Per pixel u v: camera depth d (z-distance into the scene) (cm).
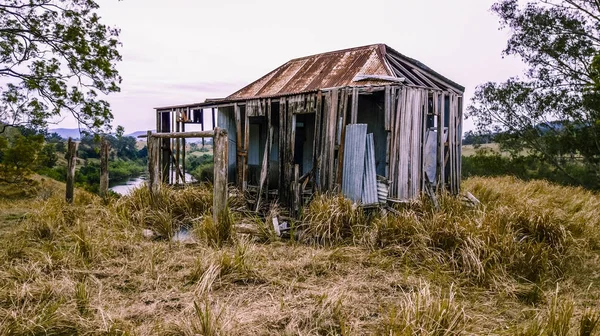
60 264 468
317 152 754
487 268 488
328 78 1000
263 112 861
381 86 723
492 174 2017
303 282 450
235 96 1192
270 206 804
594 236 670
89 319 345
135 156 6244
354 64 1003
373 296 414
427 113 833
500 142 1989
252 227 643
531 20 1769
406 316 318
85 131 1555
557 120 1808
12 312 337
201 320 312
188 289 418
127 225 650
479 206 747
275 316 354
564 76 1755
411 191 775
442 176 864
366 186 676
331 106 725
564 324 327
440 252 528
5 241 567
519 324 368
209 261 473
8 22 1393
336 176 717
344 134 708
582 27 1678
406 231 571
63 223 644
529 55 1833
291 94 795
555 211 753
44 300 378
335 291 411
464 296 430
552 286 481
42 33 1393
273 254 531
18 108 1438
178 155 1026
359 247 554
